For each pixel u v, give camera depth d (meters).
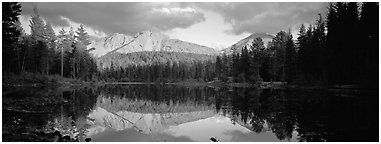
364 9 37.66
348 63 39.56
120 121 19.67
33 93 30.98
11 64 51.56
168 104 31.11
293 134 14.27
